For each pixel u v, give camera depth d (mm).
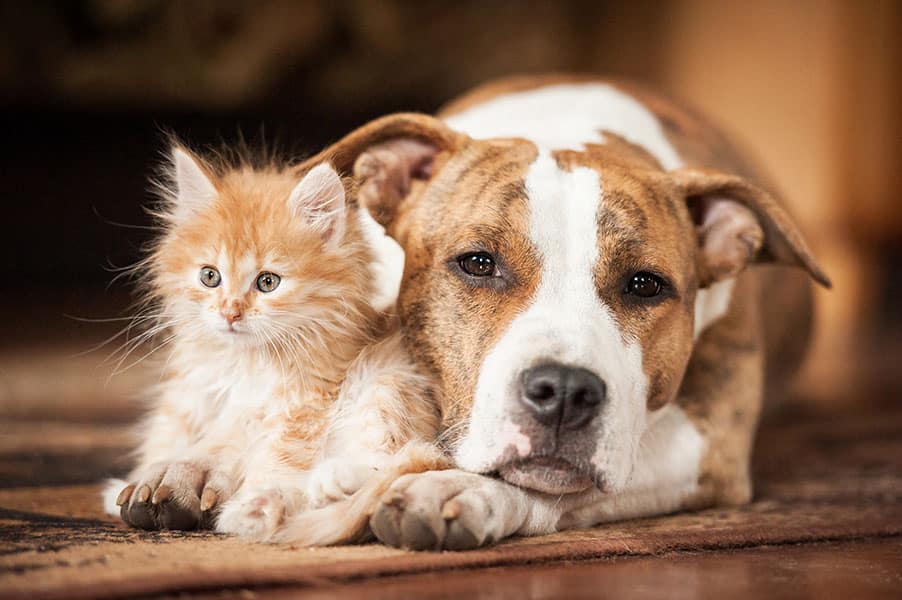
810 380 6699
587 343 2672
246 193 2689
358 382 2664
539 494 2680
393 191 3221
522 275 2834
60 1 8914
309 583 2059
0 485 3242
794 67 9273
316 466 2539
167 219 2803
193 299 2635
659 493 3094
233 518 2445
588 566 2352
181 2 9039
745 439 3389
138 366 6023
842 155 9391
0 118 9047
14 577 2037
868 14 9352
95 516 2773
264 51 9227
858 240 9406
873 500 3439
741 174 4316
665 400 3061
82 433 4266
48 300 8516
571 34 10125
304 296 2607
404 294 3025
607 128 3775
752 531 2725
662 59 9867
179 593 1965
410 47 9625
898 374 6977
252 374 2633
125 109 9203
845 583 2258
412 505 2316
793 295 4520
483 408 2652
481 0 9789
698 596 2102
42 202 9227
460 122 4102
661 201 3086
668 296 2979
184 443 2748
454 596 2021
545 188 2926
